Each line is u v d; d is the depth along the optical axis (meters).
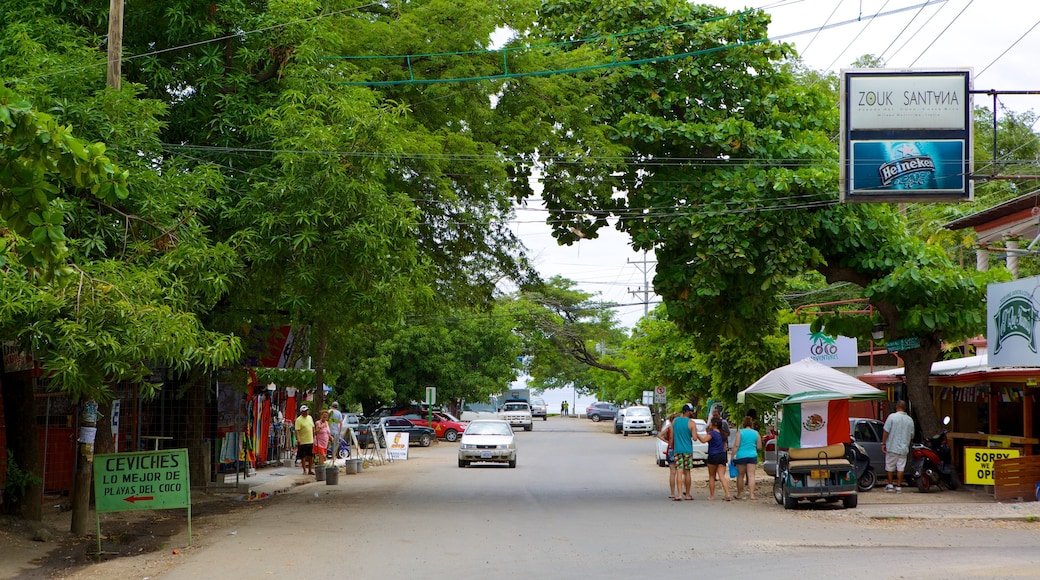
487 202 21.14
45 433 17.59
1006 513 16.25
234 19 17.59
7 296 10.95
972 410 23.61
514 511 18.03
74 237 13.52
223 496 21.38
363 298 16.69
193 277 14.39
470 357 59.50
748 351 31.28
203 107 17.64
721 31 21.19
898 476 21.11
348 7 20.44
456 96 20.25
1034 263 31.48
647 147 21.39
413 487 24.39
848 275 21.88
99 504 12.60
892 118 19.02
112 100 14.30
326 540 13.78
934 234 28.92
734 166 20.70
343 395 53.91
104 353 11.23
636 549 12.89
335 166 16.17
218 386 23.44
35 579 10.91
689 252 20.59
